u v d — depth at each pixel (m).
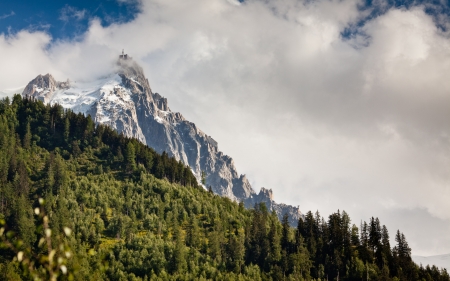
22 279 152.25
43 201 21.05
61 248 20.98
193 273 184.75
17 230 181.12
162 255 189.00
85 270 160.00
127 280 172.38
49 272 20.44
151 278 174.75
